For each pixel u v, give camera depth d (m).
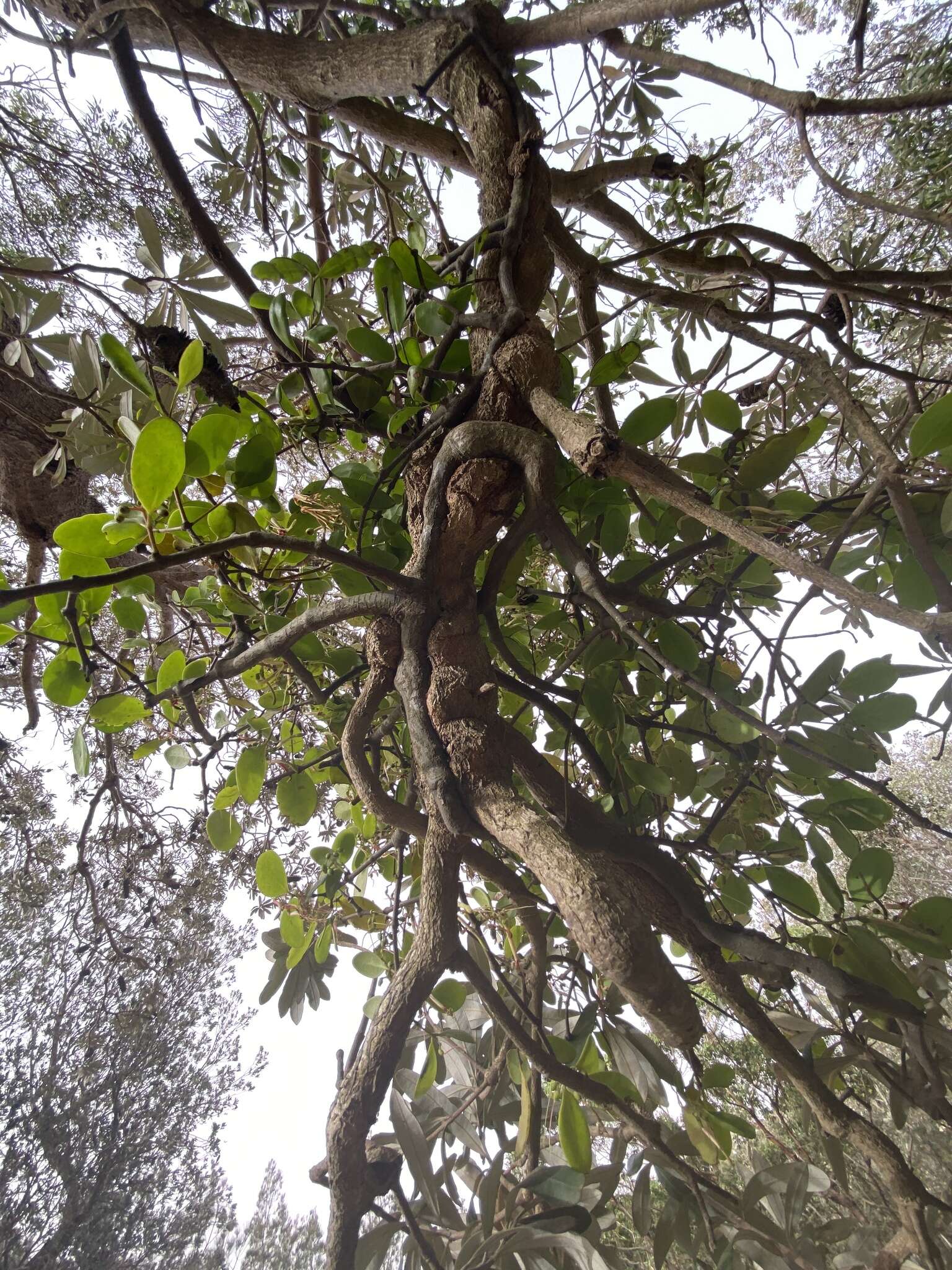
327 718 1.27
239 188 2.19
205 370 0.99
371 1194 0.77
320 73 1.23
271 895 0.97
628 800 1.01
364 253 1.03
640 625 1.12
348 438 1.21
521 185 1.01
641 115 2.11
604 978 1.08
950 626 0.52
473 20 1.08
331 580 1.19
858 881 0.91
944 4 2.56
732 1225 0.86
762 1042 0.88
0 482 1.79
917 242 2.63
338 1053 0.92
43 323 1.39
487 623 0.95
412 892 1.34
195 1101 3.72
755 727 0.70
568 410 0.79
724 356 1.34
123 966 2.93
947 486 0.92
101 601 0.91
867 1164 0.87
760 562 1.02
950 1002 1.05
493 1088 1.08
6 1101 3.33
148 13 1.25
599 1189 0.92
